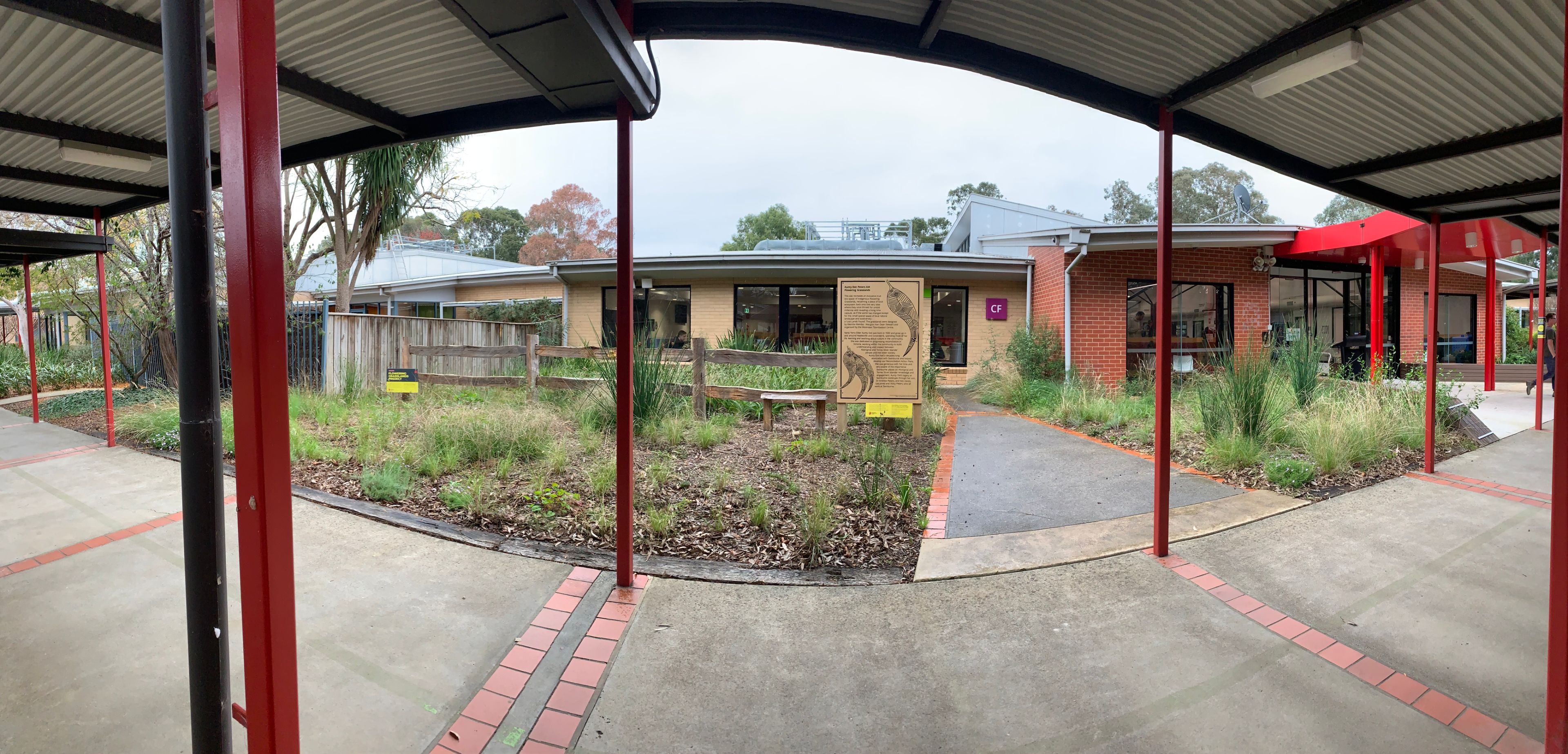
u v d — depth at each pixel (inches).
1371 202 190.9
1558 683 64.1
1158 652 100.7
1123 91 130.9
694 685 93.1
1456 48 109.9
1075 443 247.1
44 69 118.1
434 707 87.2
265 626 51.4
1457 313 571.8
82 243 239.1
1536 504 167.5
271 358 50.6
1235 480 190.5
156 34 99.3
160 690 90.0
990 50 115.9
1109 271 413.4
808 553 140.2
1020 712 87.0
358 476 189.2
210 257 51.0
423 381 331.9
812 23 109.0
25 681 91.5
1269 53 109.0
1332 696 89.1
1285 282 495.8
